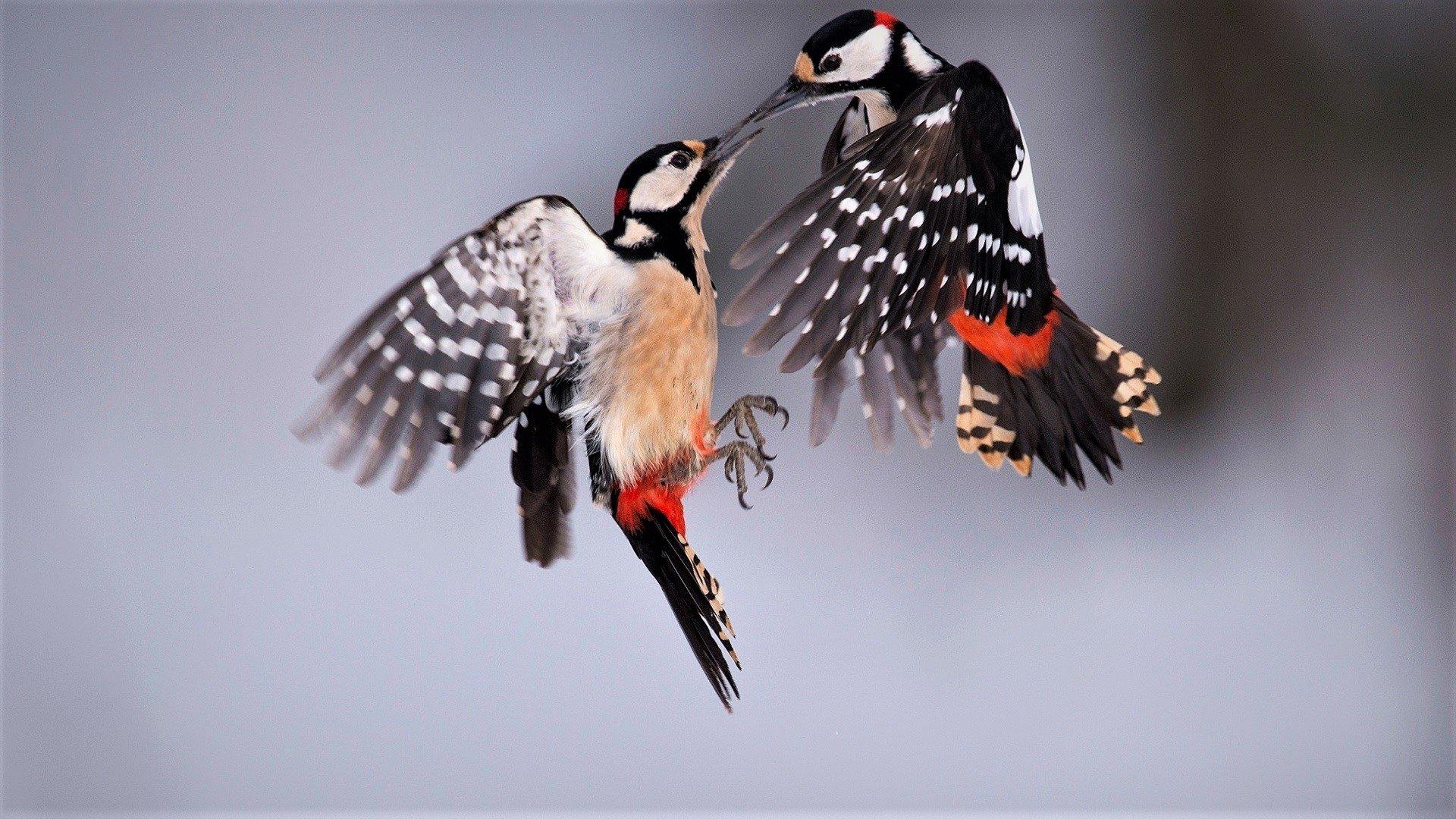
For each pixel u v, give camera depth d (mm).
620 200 6238
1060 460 6227
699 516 7312
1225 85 6941
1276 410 7141
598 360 6215
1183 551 7246
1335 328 7043
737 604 7055
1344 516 7176
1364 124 6883
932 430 6254
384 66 7574
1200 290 6992
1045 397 6230
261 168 7602
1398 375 7055
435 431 6176
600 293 6211
